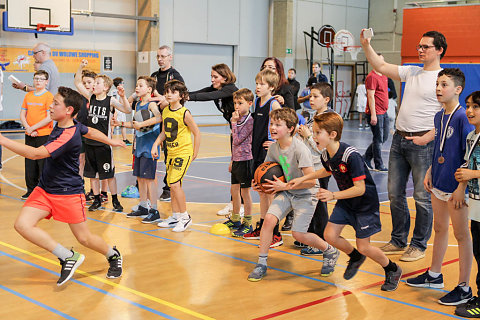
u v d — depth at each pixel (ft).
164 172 31.35
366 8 76.43
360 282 14.07
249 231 18.31
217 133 54.49
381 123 32.71
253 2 66.74
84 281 13.75
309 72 69.21
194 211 21.93
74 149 12.99
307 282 13.98
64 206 13.05
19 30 49.49
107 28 57.00
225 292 13.12
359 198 12.81
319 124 12.68
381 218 21.43
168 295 12.84
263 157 17.13
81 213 13.29
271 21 68.39
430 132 14.92
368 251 13.04
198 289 13.28
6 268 14.73
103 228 19.03
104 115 20.88
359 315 11.83
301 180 13.55
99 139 13.87
